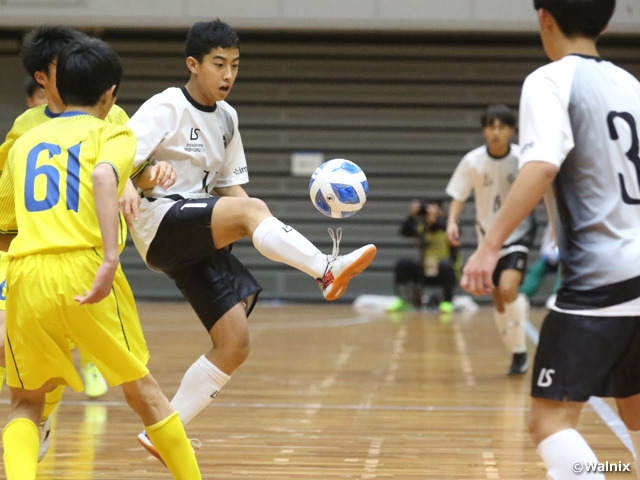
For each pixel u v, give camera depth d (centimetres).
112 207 612
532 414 582
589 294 558
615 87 580
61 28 774
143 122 769
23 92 3519
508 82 3519
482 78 3525
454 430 1067
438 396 1326
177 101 784
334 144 3559
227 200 746
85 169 653
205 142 798
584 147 568
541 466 882
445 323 2584
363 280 3481
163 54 3509
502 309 1559
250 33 3497
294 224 3538
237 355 773
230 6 3153
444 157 3541
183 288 797
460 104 3534
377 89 3553
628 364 572
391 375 1552
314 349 1942
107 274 602
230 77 778
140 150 756
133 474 848
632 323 556
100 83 691
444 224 3014
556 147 553
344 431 1061
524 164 556
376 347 1981
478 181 1612
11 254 646
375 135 3556
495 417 1153
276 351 1905
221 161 820
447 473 853
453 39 3503
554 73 580
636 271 554
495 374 1568
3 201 752
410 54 3541
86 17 3136
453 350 1927
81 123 676
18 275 638
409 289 3148
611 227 561
